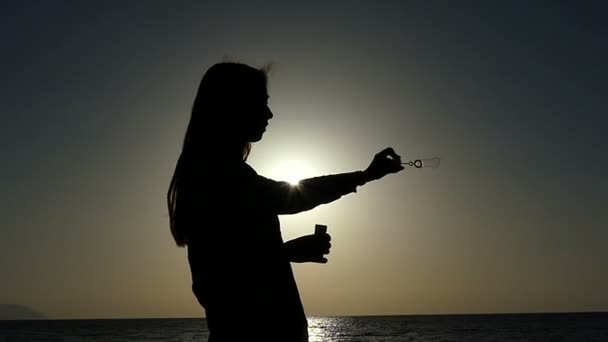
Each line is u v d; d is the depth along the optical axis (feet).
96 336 352.28
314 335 322.34
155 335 367.66
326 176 7.96
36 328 540.11
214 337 7.70
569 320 609.01
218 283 7.66
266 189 7.72
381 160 8.08
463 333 331.98
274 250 7.77
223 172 7.97
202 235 7.85
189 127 8.57
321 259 9.72
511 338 270.26
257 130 8.61
